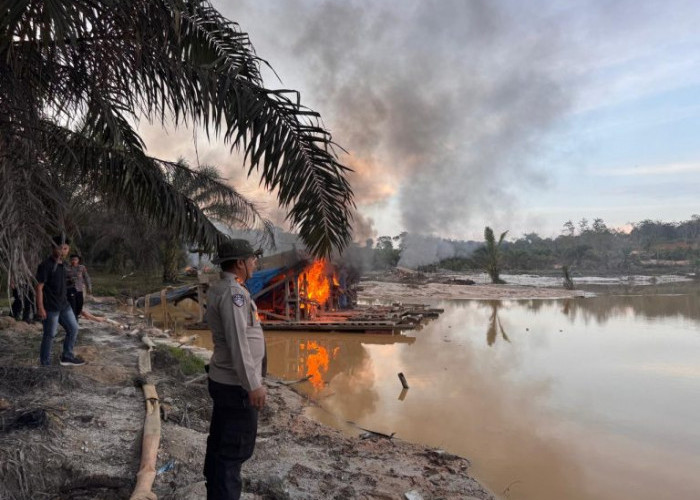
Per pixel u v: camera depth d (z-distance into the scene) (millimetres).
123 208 6496
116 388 6047
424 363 11484
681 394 8781
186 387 6652
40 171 4703
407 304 26328
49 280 6441
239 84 4715
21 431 4109
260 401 3076
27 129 4527
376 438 6391
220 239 6926
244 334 3098
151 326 14320
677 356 12102
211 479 3232
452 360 11805
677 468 5719
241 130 4680
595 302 26844
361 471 5039
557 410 7887
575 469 5699
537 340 14594
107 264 30484
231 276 3277
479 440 6562
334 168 4797
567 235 107500
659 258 86188
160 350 8031
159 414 5168
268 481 4301
